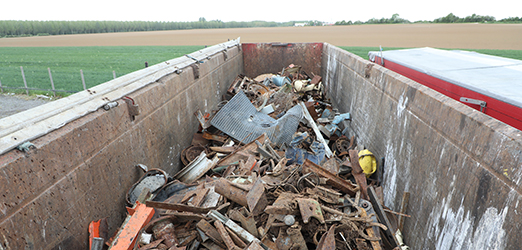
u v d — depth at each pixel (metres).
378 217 3.56
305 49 11.51
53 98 13.73
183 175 4.54
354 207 3.42
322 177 3.82
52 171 2.33
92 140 2.82
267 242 2.89
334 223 3.06
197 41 50.22
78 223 2.65
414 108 3.35
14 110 11.79
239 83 9.72
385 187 4.19
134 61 26.81
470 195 2.29
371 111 5.04
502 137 1.99
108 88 3.46
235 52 10.45
